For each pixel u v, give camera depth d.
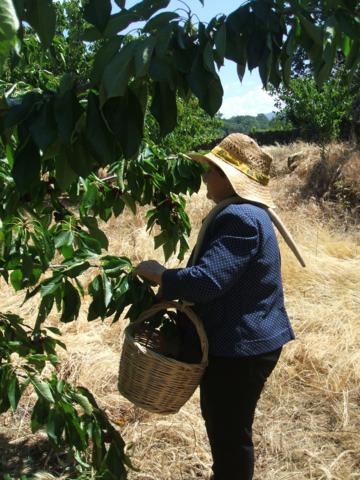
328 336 4.42
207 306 2.11
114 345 4.34
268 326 2.13
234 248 2.00
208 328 2.12
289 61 1.31
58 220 2.33
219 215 2.07
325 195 8.65
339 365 3.99
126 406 3.50
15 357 2.79
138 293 2.18
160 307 2.18
